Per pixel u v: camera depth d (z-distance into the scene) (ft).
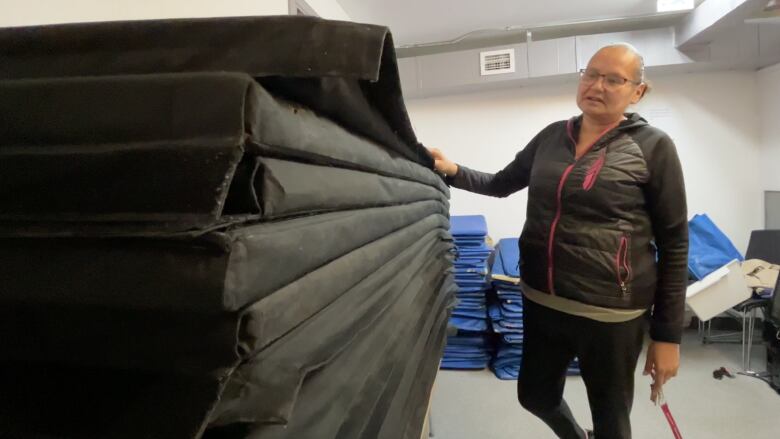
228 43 1.28
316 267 1.49
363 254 1.95
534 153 5.51
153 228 1.01
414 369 2.84
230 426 1.14
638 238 4.41
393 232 2.61
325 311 1.59
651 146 4.36
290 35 1.28
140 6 3.26
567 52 10.62
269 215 1.18
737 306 9.20
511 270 9.66
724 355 9.91
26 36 1.31
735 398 8.04
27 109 1.12
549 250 4.69
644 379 8.83
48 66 1.30
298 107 1.41
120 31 1.29
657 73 11.34
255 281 1.08
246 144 1.06
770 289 9.20
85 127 1.09
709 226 10.59
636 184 4.37
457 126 12.51
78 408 1.08
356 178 1.87
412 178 3.06
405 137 2.57
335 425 1.51
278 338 1.24
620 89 4.36
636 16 9.96
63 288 1.07
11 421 1.10
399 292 2.59
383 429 2.05
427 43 11.46
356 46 1.32
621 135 4.49
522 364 5.34
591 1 9.23
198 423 0.97
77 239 1.08
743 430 7.06
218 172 1.01
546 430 7.38
